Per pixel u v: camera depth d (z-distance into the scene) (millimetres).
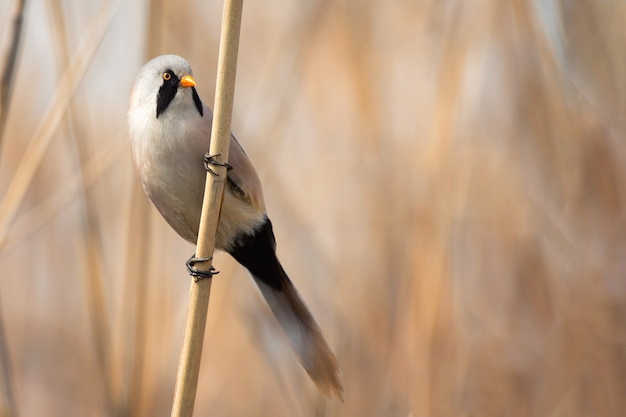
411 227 9969
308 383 9266
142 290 8617
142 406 8461
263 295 7477
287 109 9961
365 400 9414
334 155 10711
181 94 6742
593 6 10125
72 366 11258
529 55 10148
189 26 9930
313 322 7336
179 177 6773
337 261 10281
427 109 10367
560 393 9453
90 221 8562
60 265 11578
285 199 10195
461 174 9969
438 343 9414
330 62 10797
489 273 10070
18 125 11195
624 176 10070
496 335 9672
